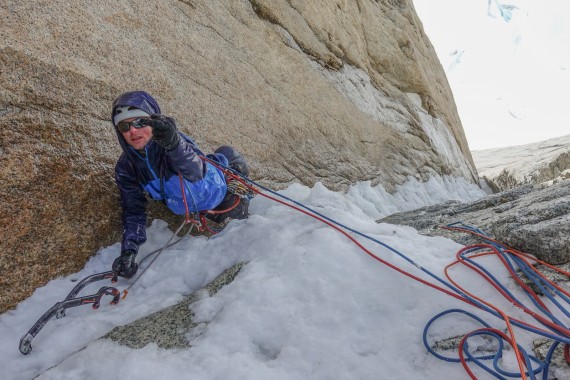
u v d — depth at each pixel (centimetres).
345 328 203
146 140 250
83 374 196
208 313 227
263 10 515
